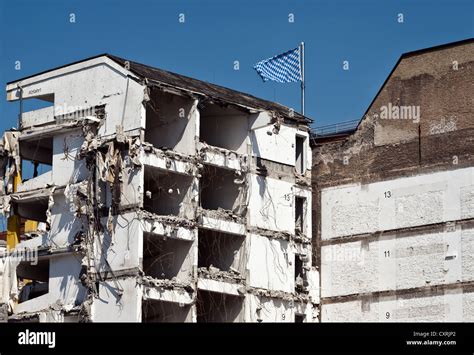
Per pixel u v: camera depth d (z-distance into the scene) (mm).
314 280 94938
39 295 92250
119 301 84375
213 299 90062
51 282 88875
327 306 94562
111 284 85000
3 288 90688
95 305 85562
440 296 89875
